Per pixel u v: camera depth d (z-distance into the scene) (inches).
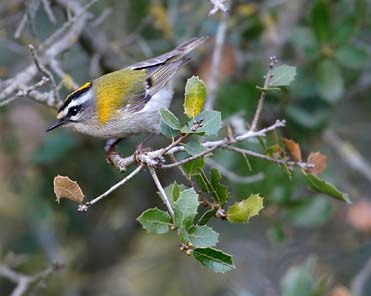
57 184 274.5
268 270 543.2
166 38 494.9
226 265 266.4
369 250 534.9
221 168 399.2
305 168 328.5
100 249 585.0
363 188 551.2
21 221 582.6
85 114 386.0
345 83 498.6
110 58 477.4
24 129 510.0
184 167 298.7
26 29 508.4
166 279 597.9
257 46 508.4
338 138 519.5
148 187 573.0
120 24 506.0
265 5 506.3
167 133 286.5
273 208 441.7
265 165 430.9
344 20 458.6
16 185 522.3
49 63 389.7
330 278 525.3
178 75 496.4
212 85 424.5
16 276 430.0
